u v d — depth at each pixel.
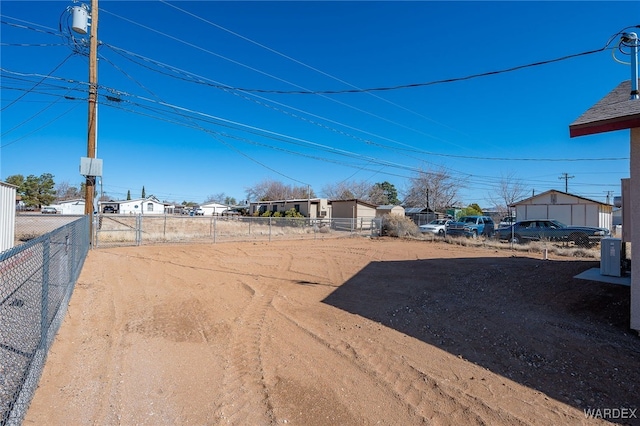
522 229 17.36
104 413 2.77
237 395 3.13
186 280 8.18
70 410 2.77
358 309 5.95
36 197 46.84
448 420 2.79
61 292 4.76
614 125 4.48
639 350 4.06
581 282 6.72
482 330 4.80
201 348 4.21
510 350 4.13
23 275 3.29
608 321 4.96
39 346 3.31
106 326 4.79
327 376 3.53
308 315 5.63
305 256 12.65
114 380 3.30
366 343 4.41
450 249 14.73
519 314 5.41
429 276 8.59
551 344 4.26
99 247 13.62
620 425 2.71
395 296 6.79
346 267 10.25
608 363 3.76
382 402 3.05
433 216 38.53
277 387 3.29
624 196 5.95
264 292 7.23
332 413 2.87
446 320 5.27
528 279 7.62
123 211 58.84
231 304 6.25
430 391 3.23
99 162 12.77
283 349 4.22
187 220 33.84
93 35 12.50
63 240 5.02
